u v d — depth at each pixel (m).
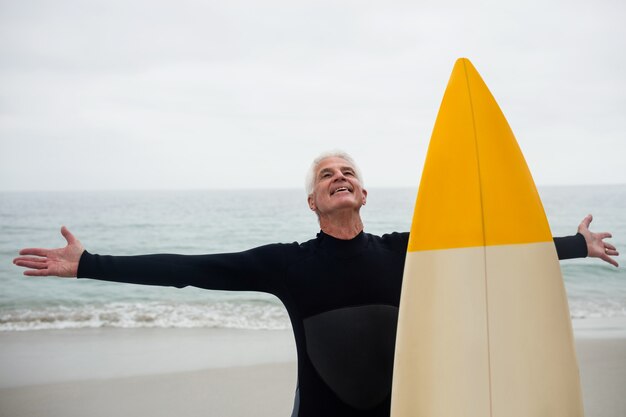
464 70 2.29
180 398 3.98
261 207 22.86
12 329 6.52
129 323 6.86
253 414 3.70
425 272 2.10
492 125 2.21
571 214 17.59
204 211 21.28
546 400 2.01
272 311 7.52
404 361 2.06
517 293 2.05
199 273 2.19
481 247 2.08
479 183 2.13
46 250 2.12
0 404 3.88
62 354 5.20
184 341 5.75
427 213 2.15
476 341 2.02
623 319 6.87
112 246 15.09
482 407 1.99
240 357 5.05
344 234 2.28
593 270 9.70
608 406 3.72
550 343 2.05
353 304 2.18
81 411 3.75
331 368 2.14
